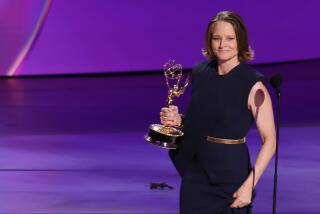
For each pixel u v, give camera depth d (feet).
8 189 50.26
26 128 77.56
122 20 123.65
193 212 26.61
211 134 26.02
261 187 50.75
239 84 25.55
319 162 59.26
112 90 108.27
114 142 69.31
